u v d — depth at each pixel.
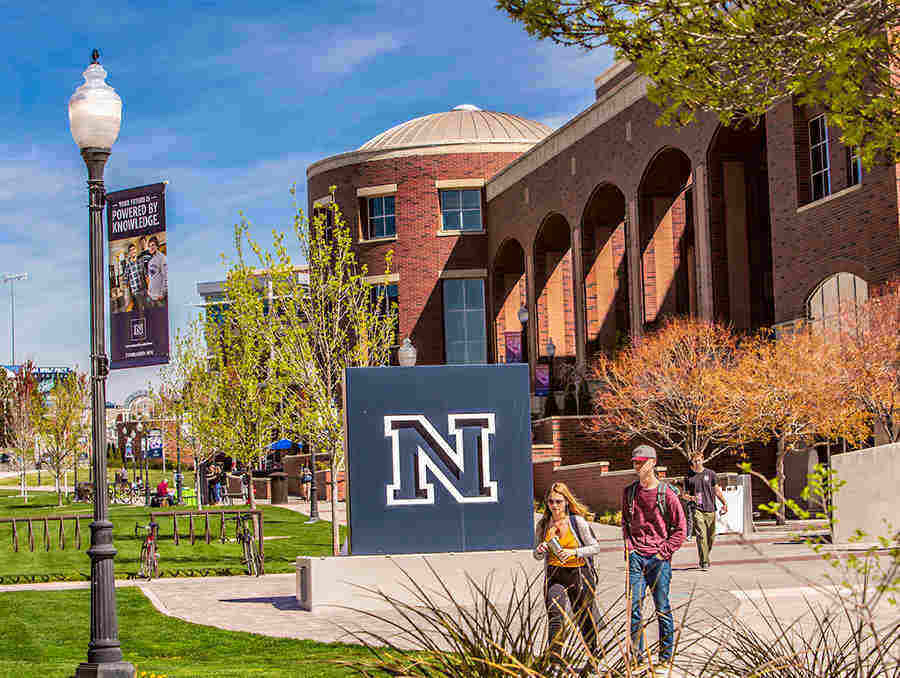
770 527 26.58
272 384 27.77
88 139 10.96
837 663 5.70
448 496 16.25
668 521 9.76
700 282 34.75
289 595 18.42
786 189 29.50
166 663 12.09
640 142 38.84
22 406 58.56
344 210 58.12
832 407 24.22
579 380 42.28
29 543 30.12
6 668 11.23
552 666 5.75
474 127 59.06
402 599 15.92
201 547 29.02
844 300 26.16
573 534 9.38
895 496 17.77
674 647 6.11
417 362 55.78
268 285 30.38
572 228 45.12
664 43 8.48
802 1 7.85
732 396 26.53
